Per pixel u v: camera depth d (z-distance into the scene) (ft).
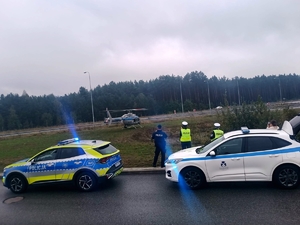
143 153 47.26
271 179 23.81
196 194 23.98
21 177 28.89
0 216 21.85
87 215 20.76
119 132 94.48
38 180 28.53
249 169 24.12
